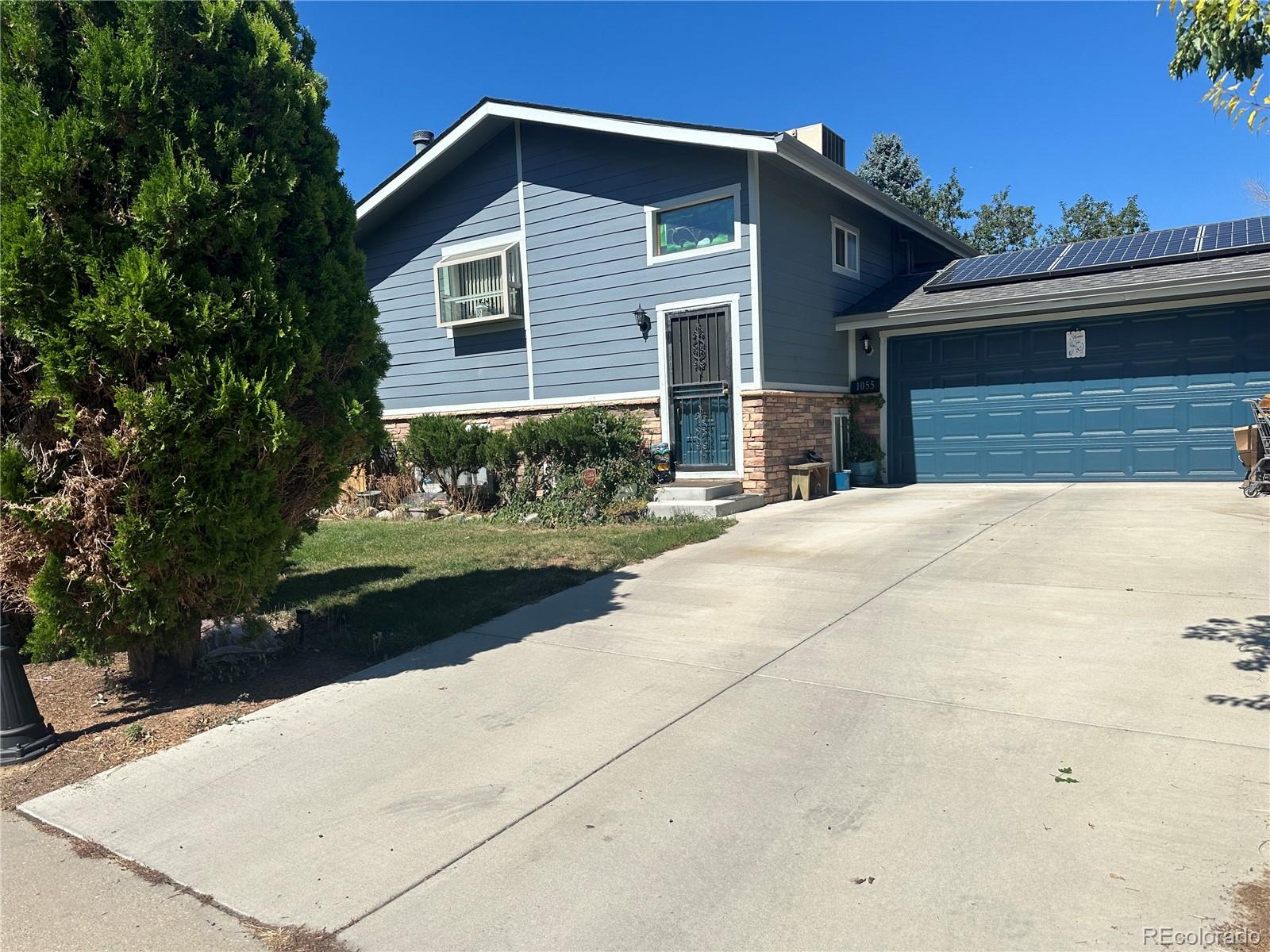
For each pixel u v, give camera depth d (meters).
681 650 5.09
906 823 2.96
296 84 4.82
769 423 11.29
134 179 4.13
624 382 12.32
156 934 2.62
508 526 10.77
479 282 13.59
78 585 4.25
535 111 12.05
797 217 12.16
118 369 4.05
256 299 4.36
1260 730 3.52
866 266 14.55
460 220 13.92
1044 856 2.71
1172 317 11.40
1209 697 3.89
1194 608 5.26
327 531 11.03
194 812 3.40
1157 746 3.43
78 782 3.75
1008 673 4.36
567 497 10.92
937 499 11.17
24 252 3.82
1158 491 10.66
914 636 5.07
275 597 6.92
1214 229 12.79
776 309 11.53
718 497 10.83
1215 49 3.69
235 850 3.09
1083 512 9.13
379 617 6.18
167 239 4.08
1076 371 12.12
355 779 3.60
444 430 12.40
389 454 14.43
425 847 3.01
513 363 13.51
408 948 2.47
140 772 3.81
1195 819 2.88
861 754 3.53
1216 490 10.42
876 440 13.71
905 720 3.85
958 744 3.56
